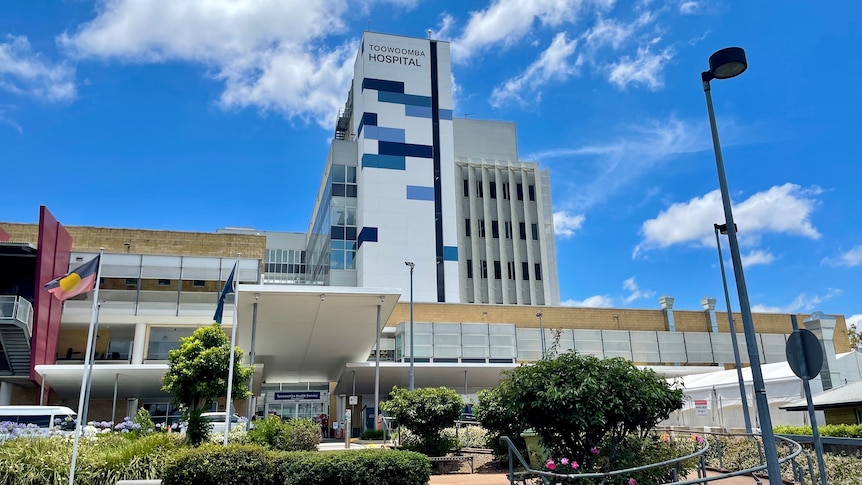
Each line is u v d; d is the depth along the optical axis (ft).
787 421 78.18
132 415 109.09
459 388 131.95
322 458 39.91
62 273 116.37
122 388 104.47
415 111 213.46
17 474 42.32
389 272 194.39
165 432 59.26
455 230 207.41
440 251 203.10
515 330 151.94
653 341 164.45
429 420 62.34
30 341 100.73
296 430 63.26
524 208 231.91
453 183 211.82
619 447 34.50
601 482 28.91
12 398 104.88
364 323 91.86
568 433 34.45
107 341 123.65
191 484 39.65
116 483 41.75
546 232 237.04
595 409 32.35
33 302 110.83
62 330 122.11
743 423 84.53
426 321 151.94
